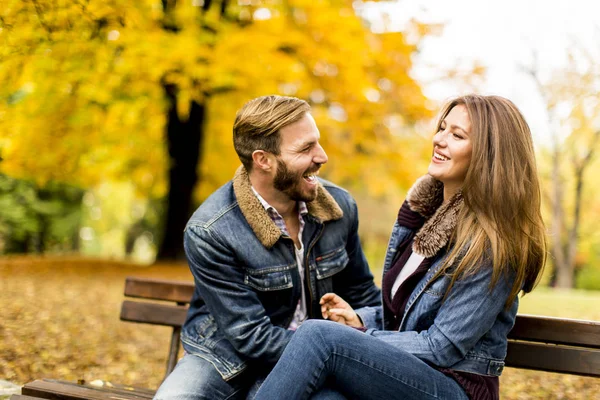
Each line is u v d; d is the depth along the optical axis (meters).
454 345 2.17
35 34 4.05
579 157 12.76
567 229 14.56
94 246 28.45
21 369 4.06
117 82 7.09
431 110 10.02
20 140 6.72
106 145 10.30
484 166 2.20
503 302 2.18
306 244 2.62
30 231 16.47
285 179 2.50
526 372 4.23
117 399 2.47
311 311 2.64
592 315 5.87
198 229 2.52
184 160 10.79
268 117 2.47
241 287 2.47
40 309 5.89
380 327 2.54
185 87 7.48
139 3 5.57
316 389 2.16
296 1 7.62
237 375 2.47
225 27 7.30
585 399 3.67
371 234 23.45
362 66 8.69
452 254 2.22
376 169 12.49
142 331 5.69
